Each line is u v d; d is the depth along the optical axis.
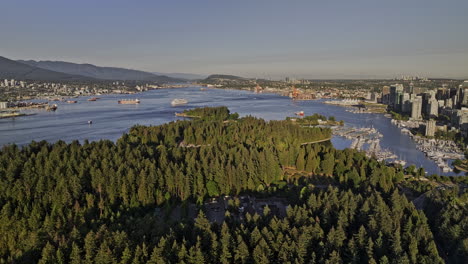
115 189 180.25
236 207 173.50
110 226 141.50
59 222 146.88
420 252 130.88
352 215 151.50
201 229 136.50
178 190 198.88
